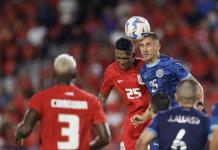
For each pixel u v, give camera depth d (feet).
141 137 65.36
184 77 77.20
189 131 64.75
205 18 195.72
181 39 185.26
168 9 199.93
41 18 198.39
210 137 64.49
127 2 198.80
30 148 132.67
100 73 172.96
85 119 63.98
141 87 80.38
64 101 63.98
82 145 63.62
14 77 173.47
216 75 172.96
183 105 65.92
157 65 78.13
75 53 180.55
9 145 131.44
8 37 193.26
